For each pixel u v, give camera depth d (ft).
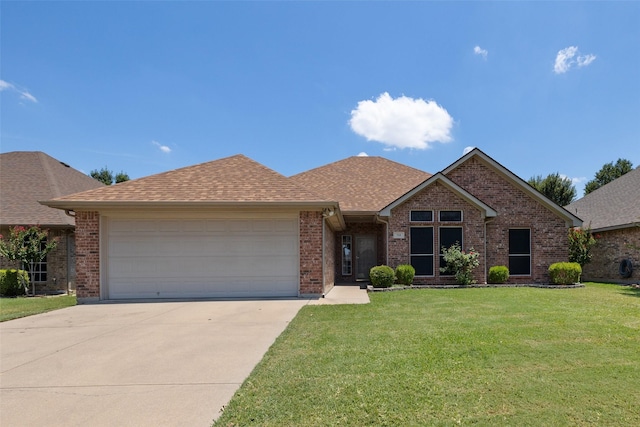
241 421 10.70
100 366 16.15
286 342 19.26
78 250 36.27
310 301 34.14
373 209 52.44
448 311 27.73
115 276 36.91
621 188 65.92
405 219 47.29
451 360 15.84
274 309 29.89
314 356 16.70
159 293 36.91
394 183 61.82
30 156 61.00
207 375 14.84
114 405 12.15
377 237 58.70
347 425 10.37
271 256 37.37
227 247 37.37
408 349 17.56
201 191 36.94
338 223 48.08
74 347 19.30
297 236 37.45
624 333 20.34
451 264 46.09
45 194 53.11
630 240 53.26
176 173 40.57
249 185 38.40
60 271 49.19
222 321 25.46
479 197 50.72
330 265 47.50
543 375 14.02
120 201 34.58
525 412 11.03
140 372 15.30
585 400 11.83
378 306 30.50
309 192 37.42
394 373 14.32
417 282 46.73
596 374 14.11
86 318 27.40
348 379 13.76
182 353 17.97
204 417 11.23
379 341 19.11
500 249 49.93
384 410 11.21
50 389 13.61
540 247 49.93
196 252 37.24
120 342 20.21
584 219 65.16
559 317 24.91
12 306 34.45
